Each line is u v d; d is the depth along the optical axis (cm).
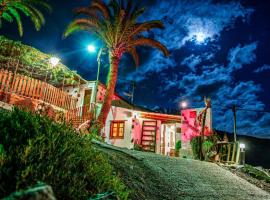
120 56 2027
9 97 1662
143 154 1202
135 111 2438
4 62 1920
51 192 293
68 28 1970
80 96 2408
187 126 2238
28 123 534
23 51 1942
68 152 507
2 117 528
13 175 388
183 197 778
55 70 2106
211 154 1667
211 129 2084
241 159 1642
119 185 558
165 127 2631
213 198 822
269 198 952
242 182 1105
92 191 479
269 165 3678
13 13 2045
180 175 980
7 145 450
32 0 1988
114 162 840
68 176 445
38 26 2103
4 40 1880
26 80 1798
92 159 575
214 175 1109
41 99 1870
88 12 2003
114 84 1942
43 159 444
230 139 3869
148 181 820
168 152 2641
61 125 633
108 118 2409
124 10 1969
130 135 2312
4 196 356
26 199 270
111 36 2003
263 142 4016
